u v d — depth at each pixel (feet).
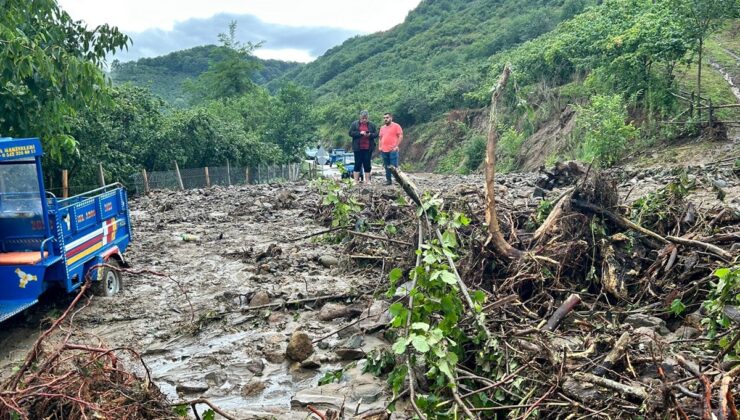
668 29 68.90
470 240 23.71
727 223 24.57
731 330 15.89
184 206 54.24
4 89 34.76
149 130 90.84
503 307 20.29
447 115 162.50
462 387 15.69
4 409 13.08
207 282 29.09
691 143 62.59
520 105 25.07
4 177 22.79
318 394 17.87
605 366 15.21
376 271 29.37
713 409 12.13
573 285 22.39
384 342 21.24
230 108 145.79
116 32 39.09
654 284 21.26
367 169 55.72
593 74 89.25
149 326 23.67
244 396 18.26
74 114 38.86
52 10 37.24
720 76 82.94
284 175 108.99
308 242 36.22
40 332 22.49
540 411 14.73
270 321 24.03
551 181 42.75
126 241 29.84
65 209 23.63
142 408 14.55
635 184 45.16
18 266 22.39
